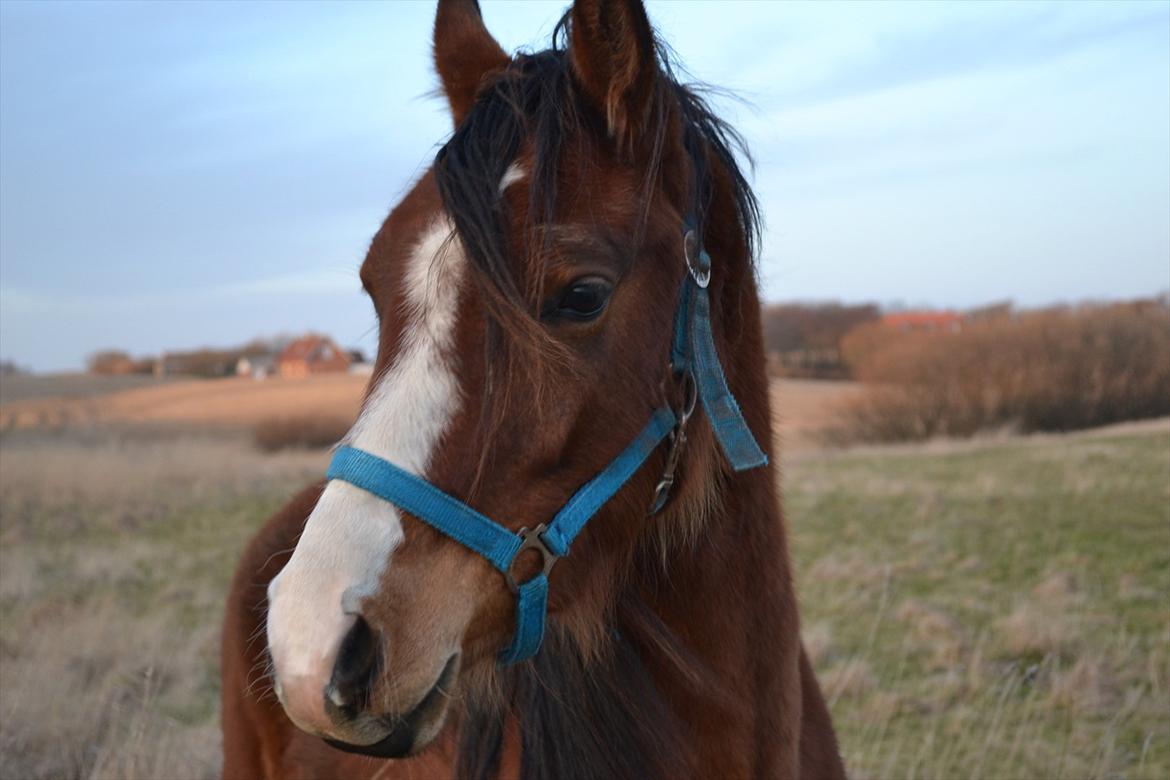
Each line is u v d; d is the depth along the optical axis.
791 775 2.12
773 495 2.14
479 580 1.64
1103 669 5.13
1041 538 7.76
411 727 1.54
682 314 1.90
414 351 1.63
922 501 9.91
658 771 1.95
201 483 16.02
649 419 1.81
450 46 2.12
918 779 4.14
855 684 5.30
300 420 29.50
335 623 1.46
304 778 2.66
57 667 5.65
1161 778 3.98
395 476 1.57
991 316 23.41
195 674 5.96
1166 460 9.73
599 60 1.77
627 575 2.00
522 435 1.65
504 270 1.59
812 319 38.56
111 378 60.22
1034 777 4.10
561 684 1.97
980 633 5.99
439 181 1.64
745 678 2.04
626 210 1.75
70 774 4.12
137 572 9.38
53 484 15.05
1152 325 20.89
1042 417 21.19
